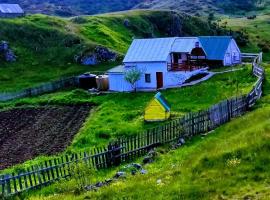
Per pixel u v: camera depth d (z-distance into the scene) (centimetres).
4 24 10162
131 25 13250
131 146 3450
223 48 7956
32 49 9788
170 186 2231
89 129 4847
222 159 2409
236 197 2003
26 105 6819
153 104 4853
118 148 3325
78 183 2720
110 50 9625
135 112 5353
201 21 15825
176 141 3700
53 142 4634
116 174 2808
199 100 5541
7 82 8388
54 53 9725
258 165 2253
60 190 2730
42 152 4281
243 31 16388
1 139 4984
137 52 7369
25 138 4934
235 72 6781
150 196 2155
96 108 6138
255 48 14462
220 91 5722
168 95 6072
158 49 7219
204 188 2134
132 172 2820
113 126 4803
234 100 4209
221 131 3541
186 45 7138
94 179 2873
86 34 10950
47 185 2909
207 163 2419
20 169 3481
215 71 7250
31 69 9081
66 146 4416
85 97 6900
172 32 14500
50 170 2947
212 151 2591
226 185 2131
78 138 4538
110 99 6481
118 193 2275
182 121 3759
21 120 5897
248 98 4441
